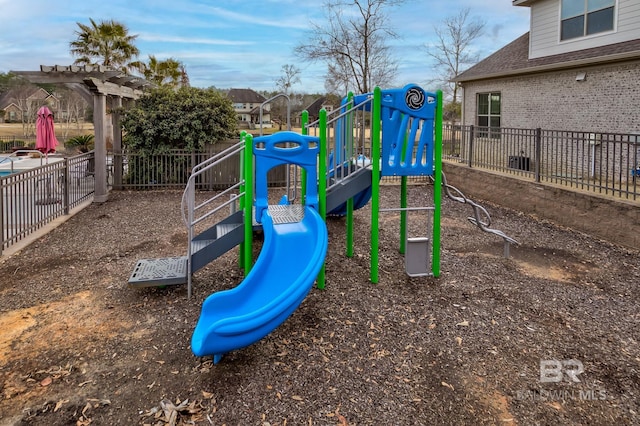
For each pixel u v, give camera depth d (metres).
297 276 3.40
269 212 4.31
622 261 5.44
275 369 3.00
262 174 4.18
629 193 6.25
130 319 3.75
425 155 4.71
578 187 7.36
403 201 5.51
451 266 5.16
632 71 8.95
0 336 3.45
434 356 3.18
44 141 13.00
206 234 4.82
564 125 10.59
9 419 2.48
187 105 11.20
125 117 11.05
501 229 7.04
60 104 40.44
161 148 11.06
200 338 2.85
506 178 8.79
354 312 3.89
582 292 4.41
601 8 9.88
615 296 4.32
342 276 4.80
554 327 3.65
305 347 3.29
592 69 9.77
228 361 3.09
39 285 4.54
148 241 6.29
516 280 4.74
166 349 3.25
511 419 2.50
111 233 6.76
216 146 11.35
